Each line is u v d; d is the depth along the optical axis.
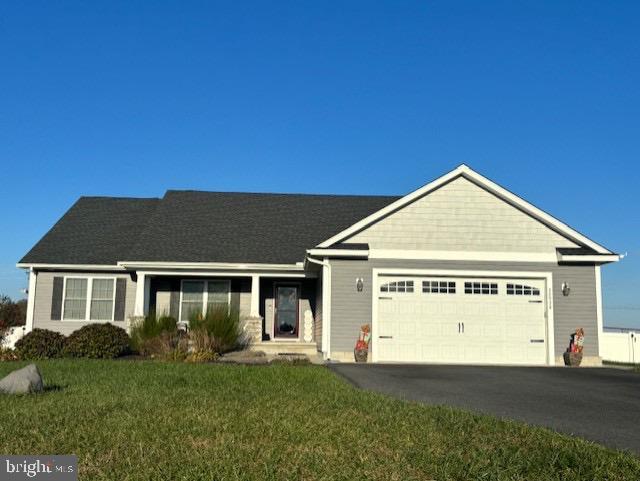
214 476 5.71
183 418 8.21
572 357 19.47
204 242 24.16
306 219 26.45
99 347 18.78
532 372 16.83
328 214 26.91
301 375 13.59
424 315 19.91
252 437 7.22
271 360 18.66
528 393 12.16
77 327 23.70
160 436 7.20
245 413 8.62
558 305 20.09
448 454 6.49
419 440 7.14
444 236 20.27
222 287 24.39
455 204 20.44
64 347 18.78
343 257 19.98
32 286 23.77
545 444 6.97
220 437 7.16
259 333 22.17
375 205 27.81
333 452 6.59
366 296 19.84
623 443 7.45
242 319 22.09
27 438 7.10
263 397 10.17
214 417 8.30
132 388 11.12
